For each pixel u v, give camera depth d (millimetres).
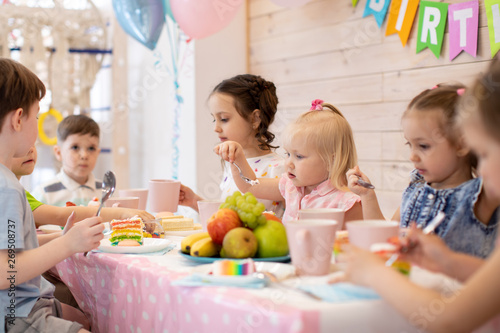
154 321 928
